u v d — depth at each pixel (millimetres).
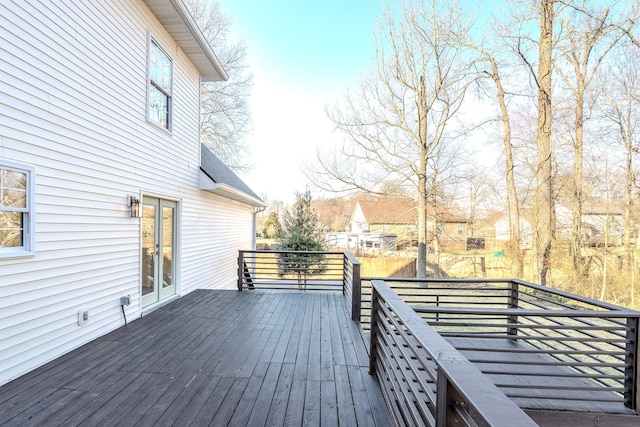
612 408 2709
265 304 5230
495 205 14562
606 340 2762
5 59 2566
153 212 4969
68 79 3205
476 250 14594
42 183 2908
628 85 9828
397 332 2055
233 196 7969
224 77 6836
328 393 2428
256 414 2141
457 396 1144
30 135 2787
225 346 3369
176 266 5691
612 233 10719
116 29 3967
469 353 3809
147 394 2385
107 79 3803
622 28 9234
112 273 3898
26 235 2766
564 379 3316
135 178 4383
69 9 3221
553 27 9789
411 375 1834
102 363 2930
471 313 2305
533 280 10820
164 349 3273
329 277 11328
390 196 13258
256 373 2746
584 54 10109
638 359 2572
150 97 4785
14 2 2639
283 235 11047
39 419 2055
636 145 10180
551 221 10195
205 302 5352
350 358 3086
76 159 3318
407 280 3943
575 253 10562
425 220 12281
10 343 2605
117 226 3992
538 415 2777
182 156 5824
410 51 11570
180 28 5191
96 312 3617
